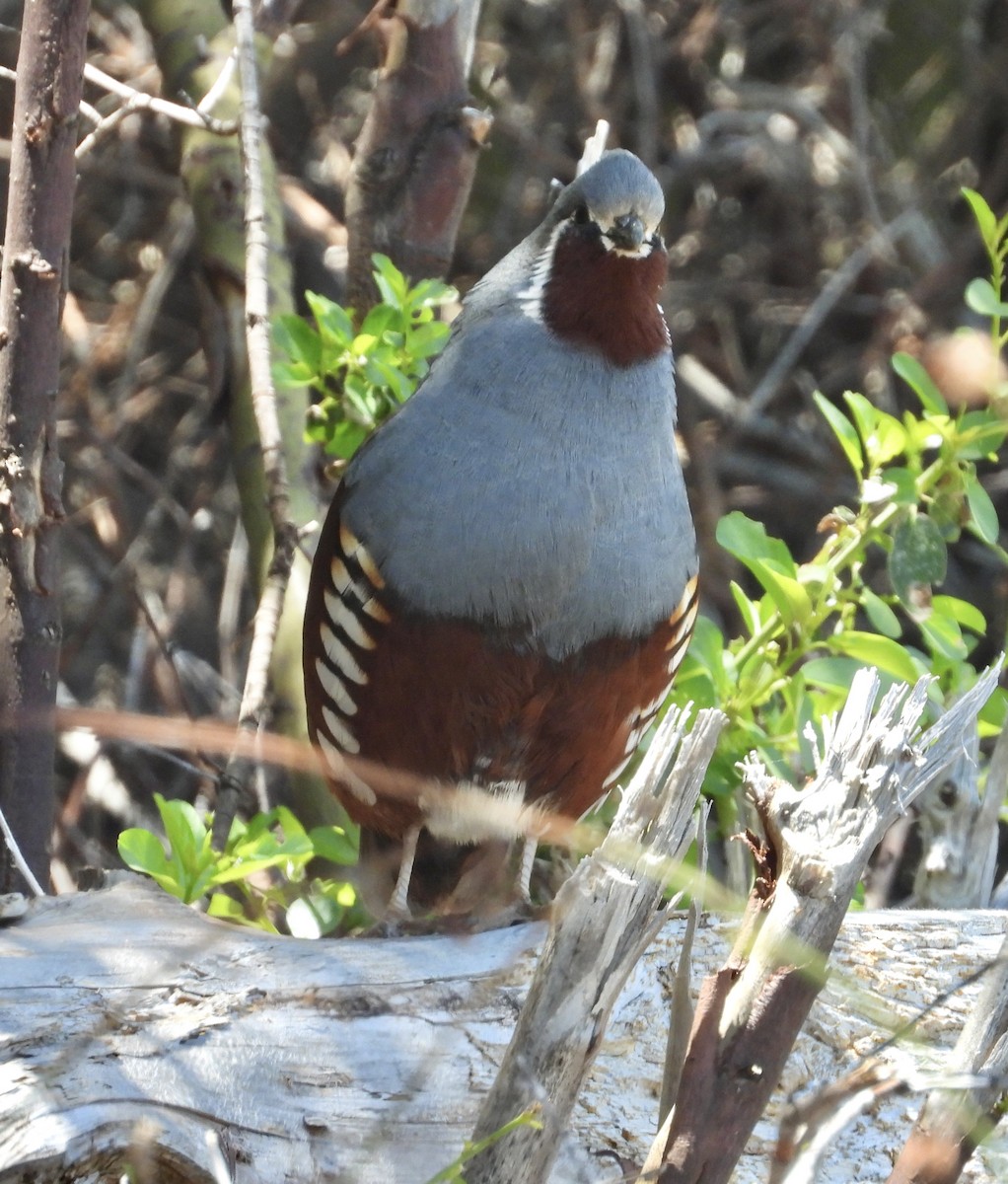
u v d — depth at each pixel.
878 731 5.60
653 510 8.18
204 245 11.26
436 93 11.33
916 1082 5.06
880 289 15.98
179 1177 5.79
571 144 16.34
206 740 5.84
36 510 8.29
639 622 8.15
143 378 15.17
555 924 5.46
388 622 8.06
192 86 11.47
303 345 9.85
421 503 8.04
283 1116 6.04
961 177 16.27
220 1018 6.17
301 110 15.89
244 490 10.77
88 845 12.10
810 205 16.38
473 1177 5.38
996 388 9.35
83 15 7.93
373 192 11.44
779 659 9.71
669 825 5.29
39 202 8.05
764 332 16.36
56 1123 5.59
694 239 16.06
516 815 8.56
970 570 15.43
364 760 8.57
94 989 6.17
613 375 8.16
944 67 16.47
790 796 5.55
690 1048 5.31
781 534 15.78
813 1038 6.71
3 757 8.59
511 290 8.38
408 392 9.58
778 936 5.34
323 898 9.36
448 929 7.94
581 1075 5.36
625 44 16.44
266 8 11.45
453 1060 6.30
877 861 10.18
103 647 14.70
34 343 8.15
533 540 7.96
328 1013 6.31
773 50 16.80
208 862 8.23
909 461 9.61
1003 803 9.44
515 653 8.02
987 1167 6.34
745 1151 6.46
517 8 16.33
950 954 6.98
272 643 8.91
